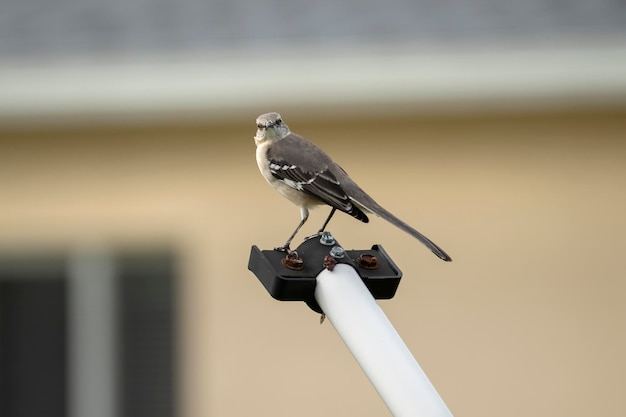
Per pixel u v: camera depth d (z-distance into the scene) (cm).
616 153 1358
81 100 1328
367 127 1343
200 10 1414
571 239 1368
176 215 1373
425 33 1334
